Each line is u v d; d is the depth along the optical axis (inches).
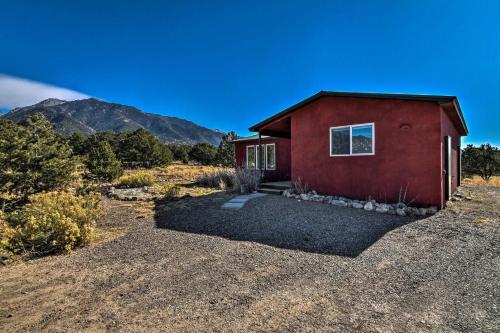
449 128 353.7
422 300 111.0
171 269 146.9
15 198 365.1
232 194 400.5
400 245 177.8
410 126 288.7
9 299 118.8
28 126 396.2
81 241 189.8
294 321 97.0
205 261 156.9
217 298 114.9
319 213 264.4
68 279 138.3
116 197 405.1
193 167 1098.7
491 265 144.3
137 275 140.5
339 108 340.8
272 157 610.2
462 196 365.4
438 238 189.8
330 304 108.7
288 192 370.9
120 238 205.8
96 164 583.2
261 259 158.2
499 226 215.3
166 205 334.6
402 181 293.4
